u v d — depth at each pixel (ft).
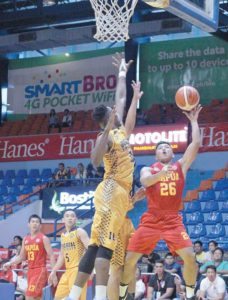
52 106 88.69
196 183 70.90
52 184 72.84
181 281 41.70
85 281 20.58
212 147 72.95
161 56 83.87
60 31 75.05
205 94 81.97
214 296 38.83
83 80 87.40
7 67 90.99
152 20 73.82
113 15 26.37
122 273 23.07
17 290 42.22
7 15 75.51
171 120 77.36
